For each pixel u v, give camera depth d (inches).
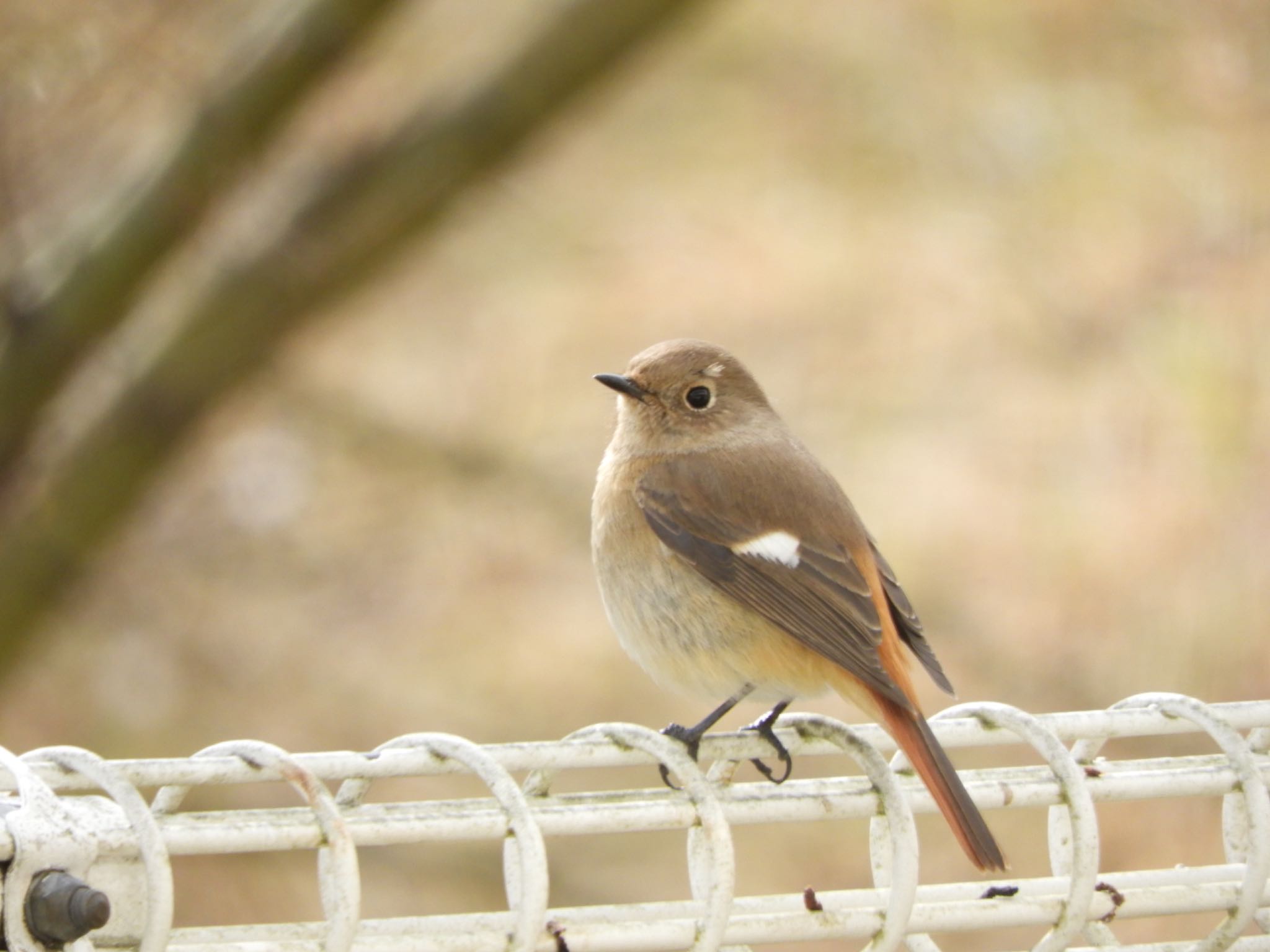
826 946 422.9
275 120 415.2
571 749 183.0
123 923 156.5
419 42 481.1
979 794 195.8
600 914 176.9
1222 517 470.3
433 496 526.0
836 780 193.2
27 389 431.5
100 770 156.8
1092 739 206.2
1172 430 488.7
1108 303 505.7
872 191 535.5
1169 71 509.4
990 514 501.4
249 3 421.1
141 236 418.9
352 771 171.0
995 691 492.4
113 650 506.0
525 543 528.4
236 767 163.0
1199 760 210.4
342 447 514.3
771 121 542.9
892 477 516.7
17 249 428.8
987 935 472.1
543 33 425.1
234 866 473.4
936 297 522.0
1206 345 488.1
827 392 523.8
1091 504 494.6
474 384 534.3
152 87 415.5
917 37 537.0
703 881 182.9
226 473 518.9
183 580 513.7
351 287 442.9
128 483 438.0
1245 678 456.8
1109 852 432.8
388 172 430.9
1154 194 512.1
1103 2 513.0
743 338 530.0
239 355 435.2
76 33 407.8
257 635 516.7
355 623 524.4
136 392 432.8
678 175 544.4
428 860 474.3
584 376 535.8
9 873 143.0
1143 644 473.4
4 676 450.9
